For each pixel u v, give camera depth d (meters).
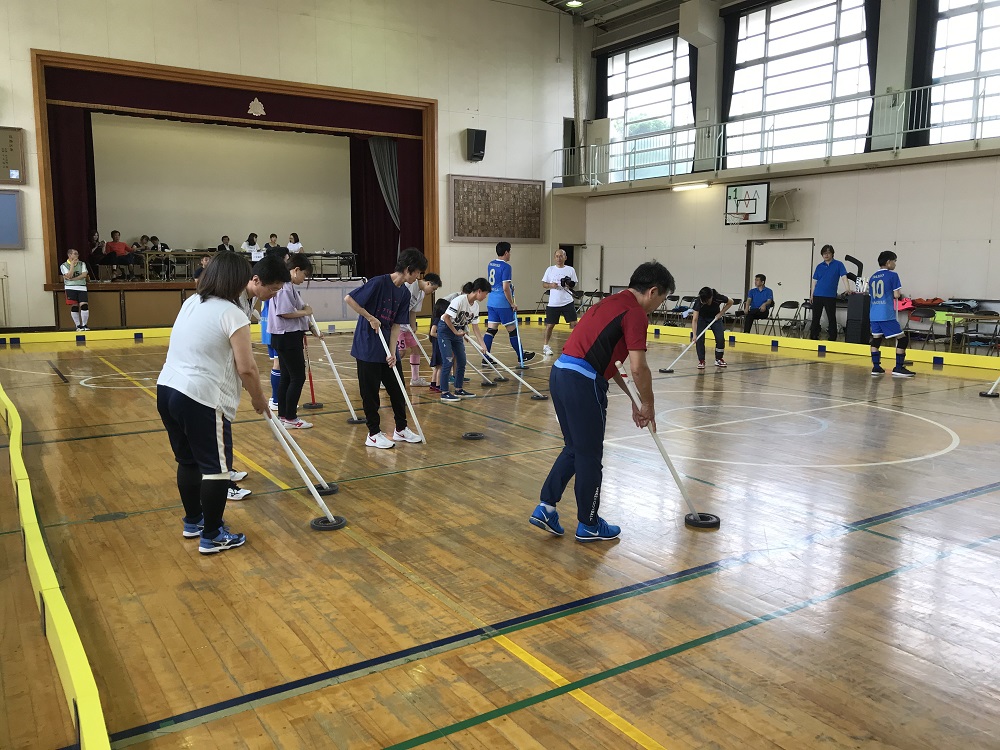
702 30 15.71
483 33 17.86
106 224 17.14
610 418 6.61
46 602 2.57
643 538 3.71
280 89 15.53
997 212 11.85
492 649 2.62
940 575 3.26
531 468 4.98
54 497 4.34
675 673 2.46
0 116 13.18
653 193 17.52
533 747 2.08
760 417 6.66
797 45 14.73
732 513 4.08
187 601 3.00
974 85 11.72
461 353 7.57
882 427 6.25
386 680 2.42
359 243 19.56
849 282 13.60
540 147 18.95
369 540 3.67
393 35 16.72
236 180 18.55
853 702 2.29
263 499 4.29
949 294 12.53
